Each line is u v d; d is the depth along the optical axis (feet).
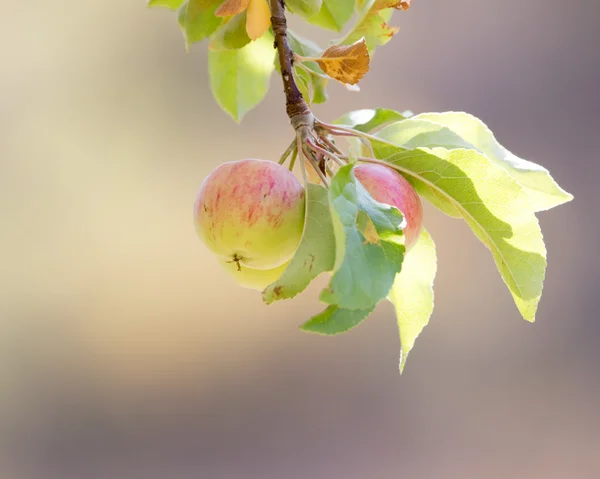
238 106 6.93
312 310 16.12
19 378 16.15
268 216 6.37
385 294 6.19
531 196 6.47
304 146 6.40
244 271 6.48
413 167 6.41
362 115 6.57
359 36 6.58
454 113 6.51
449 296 16.37
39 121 17.39
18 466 15.78
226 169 6.41
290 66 6.45
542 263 6.36
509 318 16.42
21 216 16.89
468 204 6.39
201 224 6.41
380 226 6.24
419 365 16.08
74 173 17.28
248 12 6.47
